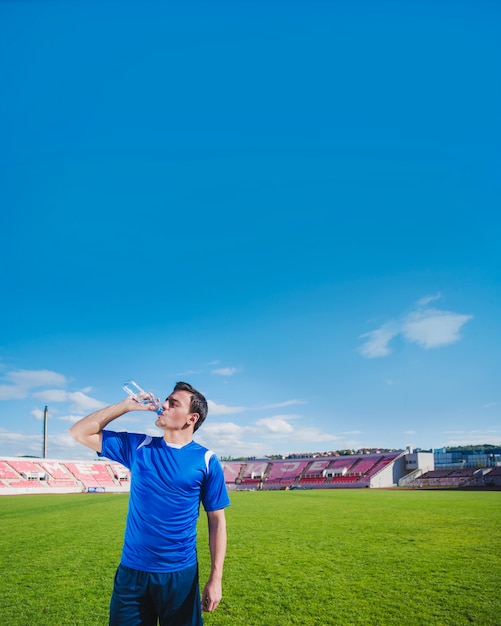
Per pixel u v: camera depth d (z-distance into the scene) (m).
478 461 93.06
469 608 8.60
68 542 17.23
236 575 11.52
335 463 101.56
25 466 80.12
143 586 3.69
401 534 18.34
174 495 3.79
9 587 10.52
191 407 4.09
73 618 8.30
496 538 16.98
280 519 25.06
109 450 3.98
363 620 8.03
